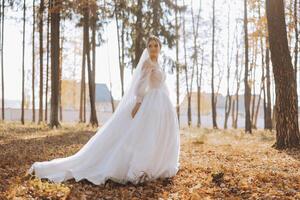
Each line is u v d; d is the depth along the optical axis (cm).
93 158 612
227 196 536
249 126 2220
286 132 1118
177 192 550
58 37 1944
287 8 2170
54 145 1096
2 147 1031
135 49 2230
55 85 1933
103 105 6994
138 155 587
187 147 1192
